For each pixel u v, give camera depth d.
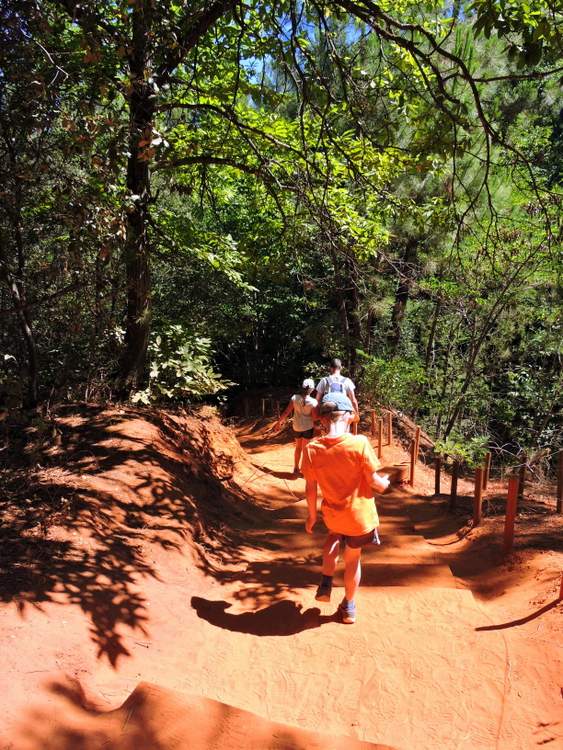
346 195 10.34
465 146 6.18
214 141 10.87
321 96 7.33
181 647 3.91
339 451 4.26
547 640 3.79
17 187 6.29
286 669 3.74
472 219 12.20
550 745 3.00
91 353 9.38
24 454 6.54
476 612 4.37
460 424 16.98
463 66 5.22
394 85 7.43
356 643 4.00
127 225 8.28
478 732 3.15
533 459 13.05
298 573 5.34
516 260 12.77
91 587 4.02
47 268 6.95
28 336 7.80
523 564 5.19
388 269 13.51
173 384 10.77
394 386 15.48
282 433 15.75
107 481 5.94
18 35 5.58
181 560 5.07
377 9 5.61
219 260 11.45
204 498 7.30
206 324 15.64
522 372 16.03
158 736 2.71
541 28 4.75
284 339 23.33
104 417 8.20
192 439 9.45
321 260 12.84
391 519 7.74
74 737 2.63
